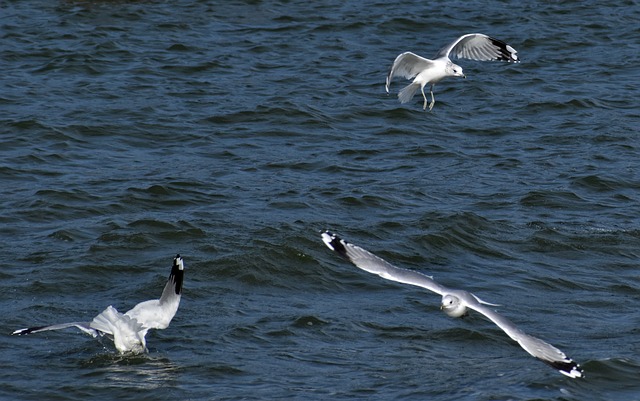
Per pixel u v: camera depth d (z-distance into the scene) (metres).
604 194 22.14
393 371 14.29
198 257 17.91
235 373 14.04
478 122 27.06
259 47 32.97
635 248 19.31
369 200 21.19
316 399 13.34
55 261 17.67
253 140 25.33
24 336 15.03
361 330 15.66
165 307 14.18
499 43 20.72
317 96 28.56
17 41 32.28
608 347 15.23
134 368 14.09
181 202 20.97
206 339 15.07
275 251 18.14
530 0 38.75
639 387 14.05
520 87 29.92
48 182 21.89
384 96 28.81
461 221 19.98
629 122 26.97
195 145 24.83
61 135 24.81
